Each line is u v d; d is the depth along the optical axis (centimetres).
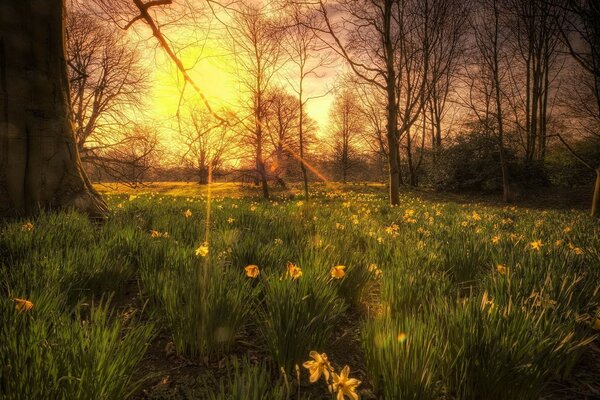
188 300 261
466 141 2961
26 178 564
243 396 156
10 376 161
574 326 243
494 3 2211
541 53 2909
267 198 2412
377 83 1656
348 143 5641
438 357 215
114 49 1920
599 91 1308
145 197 1708
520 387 197
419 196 2711
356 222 749
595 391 227
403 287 305
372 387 228
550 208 2030
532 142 2906
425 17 1939
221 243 458
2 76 545
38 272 297
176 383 225
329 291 281
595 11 987
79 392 163
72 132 632
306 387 227
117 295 346
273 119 3675
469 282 376
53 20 592
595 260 409
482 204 2194
